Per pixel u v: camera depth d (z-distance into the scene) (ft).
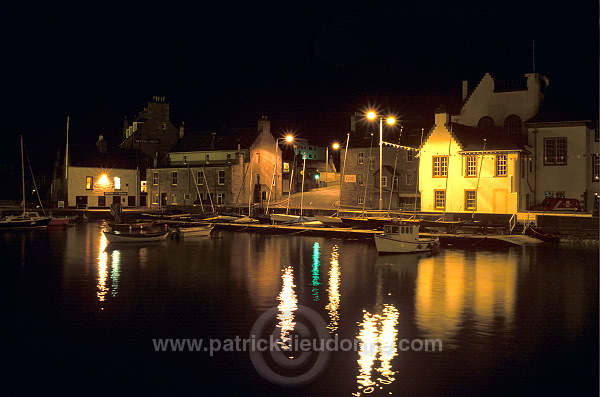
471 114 283.38
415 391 68.64
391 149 299.38
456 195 251.60
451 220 230.89
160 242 217.77
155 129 392.88
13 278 138.51
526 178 254.68
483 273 142.10
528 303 109.29
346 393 68.54
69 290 123.75
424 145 259.19
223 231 260.83
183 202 359.87
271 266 156.04
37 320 99.14
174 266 156.76
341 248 196.34
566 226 210.79
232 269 151.12
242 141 353.72
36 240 224.74
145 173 380.99
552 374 73.67
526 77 273.33
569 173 259.19
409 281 131.95
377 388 69.77
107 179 362.74
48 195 394.73
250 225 259.39
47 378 73.77
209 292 120.98
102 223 309.63
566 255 174.19
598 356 79.77
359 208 298.97
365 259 168.04
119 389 70.64
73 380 73.15
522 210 248.73
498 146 245.65
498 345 84.28
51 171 395.34
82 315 102.12
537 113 269.85
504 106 276.21
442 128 255.50
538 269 147.95
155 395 68.90
